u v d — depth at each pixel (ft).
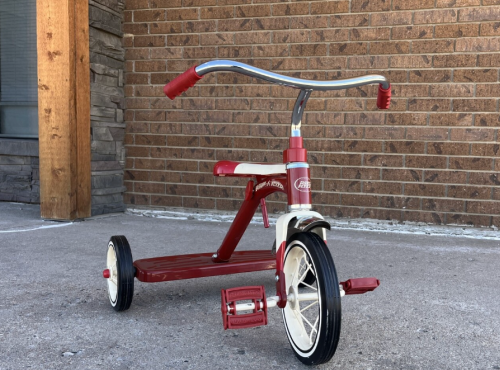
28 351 6.50
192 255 9.32
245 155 16.53
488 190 14.48
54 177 15.56
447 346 6.78
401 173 15.15
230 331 7.29
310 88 6.05
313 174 15.87
